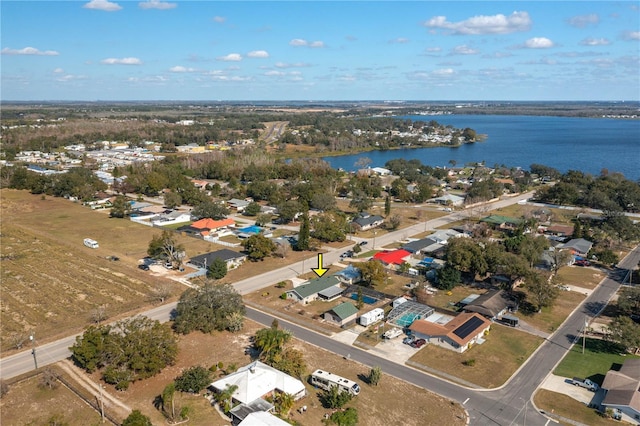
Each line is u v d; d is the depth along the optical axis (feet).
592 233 414.41
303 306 275.59
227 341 231.50
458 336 227.40
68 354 215.92
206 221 429.38
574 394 191.01
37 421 168.86
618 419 173.99
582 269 343.67
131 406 178.40
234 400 177.06
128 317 253.03
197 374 187.21
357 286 302.86
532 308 274.98
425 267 339.57
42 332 235.61
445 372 207.31
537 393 191.83
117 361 193.77
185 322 236.02
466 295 293.02
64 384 192.24
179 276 316.19
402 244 393.29
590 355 222.89
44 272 317.83
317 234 393.91
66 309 262.26
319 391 190.80
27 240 391.04
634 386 184.34
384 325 252.21
